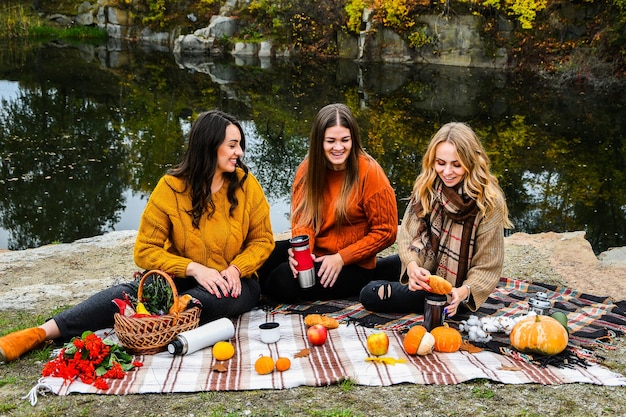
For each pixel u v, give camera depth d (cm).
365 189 395
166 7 2664
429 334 323
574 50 1975
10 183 967
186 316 329
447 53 2208
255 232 386
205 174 359
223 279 357
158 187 366
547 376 300
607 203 917
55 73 1945
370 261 411
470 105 1631
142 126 1355
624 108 1586
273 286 397
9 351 315
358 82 1959
